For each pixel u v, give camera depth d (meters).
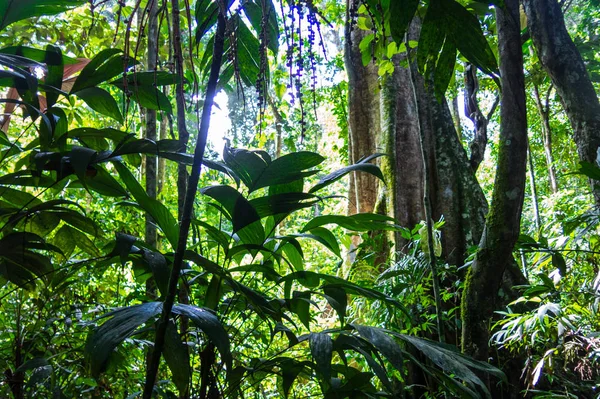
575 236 2.91
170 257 1.88
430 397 3.29
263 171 1.80
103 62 2.17
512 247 3.03
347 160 8.03
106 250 2.27
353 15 1.59
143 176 4.66
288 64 1.48
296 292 1.95
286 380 1.80
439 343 1.87
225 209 1.87
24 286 2.17
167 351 1.44
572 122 3.39
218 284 1.91
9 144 2.05
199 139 1.37
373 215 2.10
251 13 2.03
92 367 1.25
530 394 3.91
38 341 2.30
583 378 3.73
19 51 2.07
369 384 1.95
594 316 3.12
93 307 2.69
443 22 1.56
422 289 3.61
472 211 5.03
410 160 5.19
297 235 2.07
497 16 3.04
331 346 1.64
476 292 3.10
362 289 1.96
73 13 4.67
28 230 2.26
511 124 3.02
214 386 1.88
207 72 2.21
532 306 4.35
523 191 3.03
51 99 2.08
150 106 2.19
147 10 1.38
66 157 1.74
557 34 3.45
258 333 2.32
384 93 5.43
